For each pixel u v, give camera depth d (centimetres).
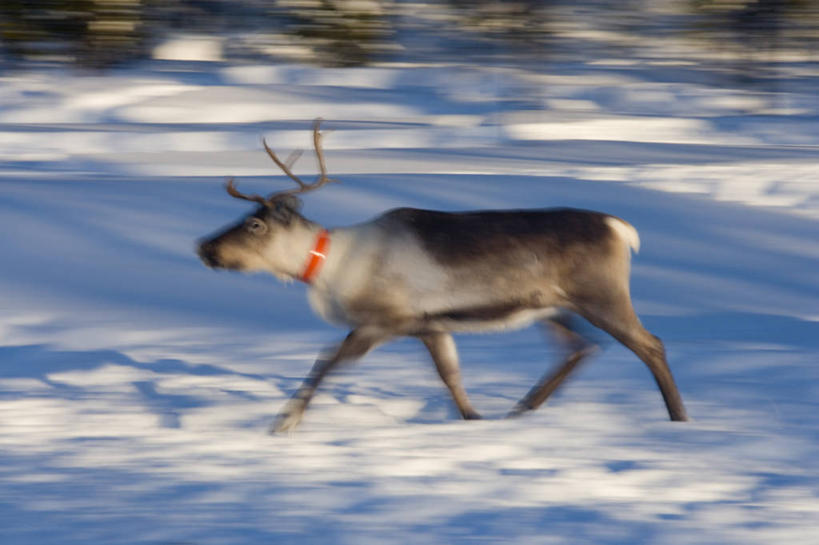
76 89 8306
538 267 1984
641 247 4053
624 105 8481
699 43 10312
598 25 11006
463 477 1672
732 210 4522
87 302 3322
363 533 1401
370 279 1998
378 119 7706
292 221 2014
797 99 8750
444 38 10444
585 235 1991
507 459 1783
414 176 4916
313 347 2806
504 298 1997
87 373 2494
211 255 2022
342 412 2173
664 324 3112
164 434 1989
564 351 2164
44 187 4606
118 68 9469
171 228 4144
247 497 1566
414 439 1922
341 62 10119
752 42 10131
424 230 2012
